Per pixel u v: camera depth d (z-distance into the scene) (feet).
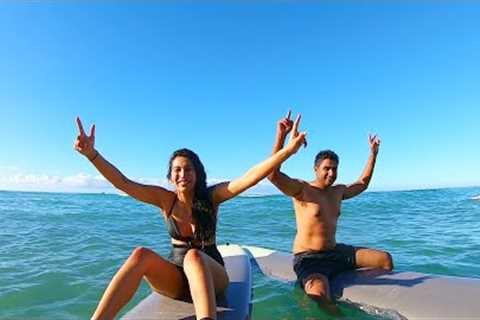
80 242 15.42
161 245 15.03
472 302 6.96
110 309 5.09
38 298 8.55
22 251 13.47
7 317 7.50
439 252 13.14
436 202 37.42
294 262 9.02
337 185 9.62
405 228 19.34
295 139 5.89
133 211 29.25
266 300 8.13
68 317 7.52
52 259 12.18
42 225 20.54
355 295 7.89
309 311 7.57
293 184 8.78
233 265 8.96
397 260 11.93
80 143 5.90
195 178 6.34
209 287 5.22
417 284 7.85
